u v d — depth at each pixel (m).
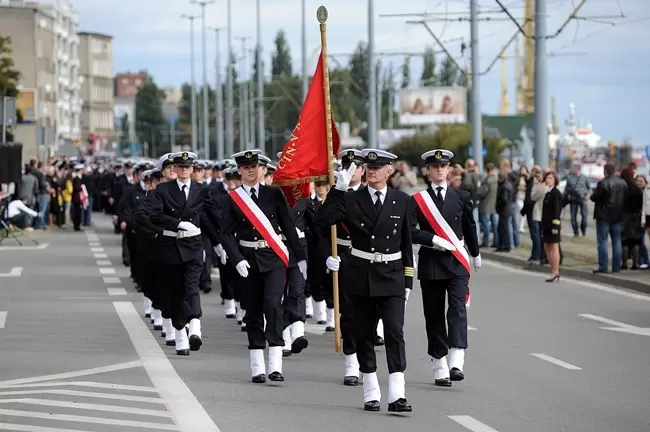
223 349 26.41
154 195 25.61
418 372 23.08
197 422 18.14
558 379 22.17
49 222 82.56
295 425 17.95
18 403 19.72
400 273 19.28
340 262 23.17
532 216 47.78
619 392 20.81
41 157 140.75
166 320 26.72
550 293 38.25
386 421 18.27
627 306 34.47
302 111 25.09
